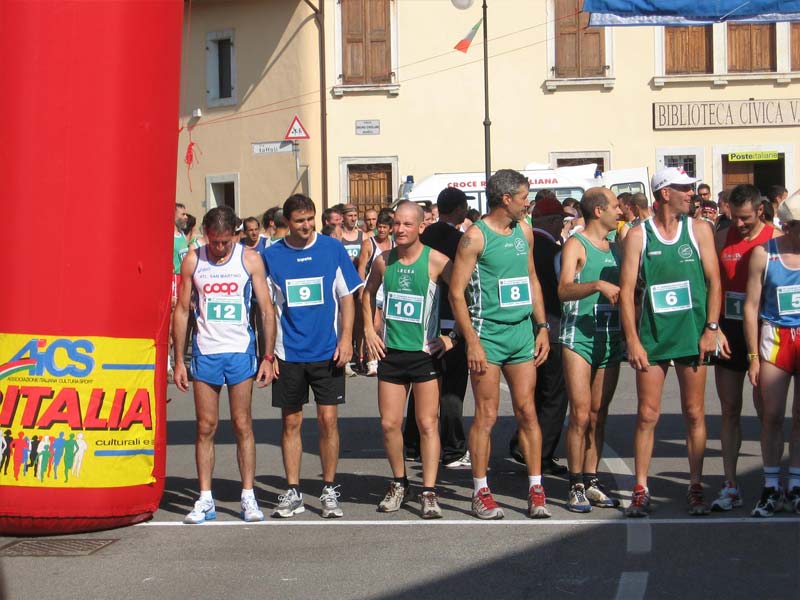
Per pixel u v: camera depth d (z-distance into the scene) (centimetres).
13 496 700
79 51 700
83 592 598
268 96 2645
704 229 714
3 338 705
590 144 2569
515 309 727
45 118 699
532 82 2570
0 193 704
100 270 706
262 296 750
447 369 906
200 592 594
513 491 823
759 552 643
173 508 792
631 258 713
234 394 748
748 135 2547
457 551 662
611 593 577
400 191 2217
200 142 2758
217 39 2708
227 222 730
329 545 683
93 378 709
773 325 721
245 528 731
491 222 725
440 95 2588
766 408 725
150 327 729
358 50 2598
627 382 1374
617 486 821
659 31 2542
